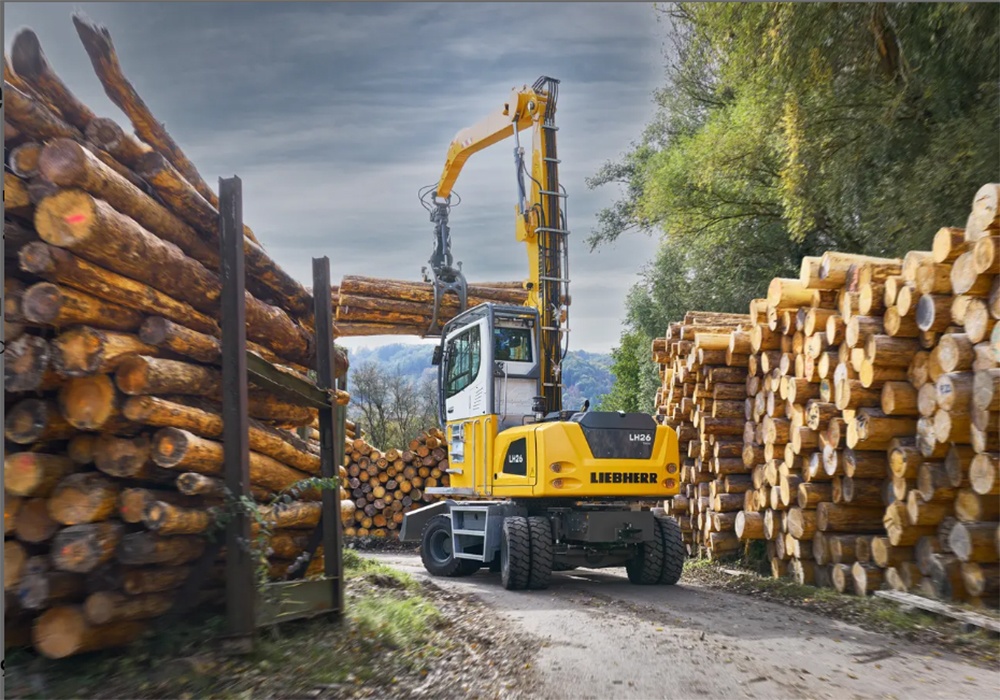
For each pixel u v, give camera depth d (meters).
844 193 14.54
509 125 13.91
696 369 11.76
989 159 11.44
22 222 4.39
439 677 5.22
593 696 4.93
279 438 6.17
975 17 11.13
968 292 6.98
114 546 4.50
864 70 13.23
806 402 9.32
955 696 4.93
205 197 5.73
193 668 4.57
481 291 17.16
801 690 5.05
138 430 4.73
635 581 10.27
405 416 34.84
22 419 4.34
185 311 5.10
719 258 19.70
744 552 11.11
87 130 4.68
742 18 13.25
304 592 5.70
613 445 9.93
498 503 10.56
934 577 7.55
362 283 16.16
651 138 24.31
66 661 4.69
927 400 7.61
